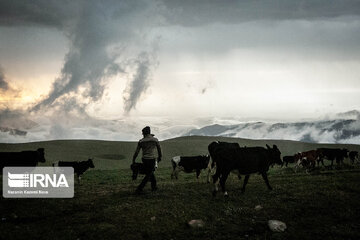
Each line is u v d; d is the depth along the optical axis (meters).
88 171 40.84
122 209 14.00
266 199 15.31
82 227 12.30
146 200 15.25
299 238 11.59
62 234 11.74
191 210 13.92
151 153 15.90
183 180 25.67
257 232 12.20
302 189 16.86
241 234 12.02
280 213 13.65
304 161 30.73
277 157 17.48
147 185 20.31
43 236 11.55
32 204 15.12
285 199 15.20
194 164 26.62
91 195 16.94
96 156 85.38
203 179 25.67
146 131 16.05
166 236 11.84
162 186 19.34
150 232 12.05
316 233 11.91
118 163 78.69
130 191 17.52
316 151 31.59
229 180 21.80
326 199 14.96
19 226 12.41
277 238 11.61
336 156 35.72
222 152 16.16
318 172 25.31
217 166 16.19
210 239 11.62
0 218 13.37
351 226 12.35
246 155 16.27
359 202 14.48
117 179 29.09
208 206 14.43
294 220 12.98
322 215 13.37
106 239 11.51
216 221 12.98
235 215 13.43
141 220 12.98
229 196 15.95
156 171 39.56
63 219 13.16
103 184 22.67
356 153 39.75
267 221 12.88
